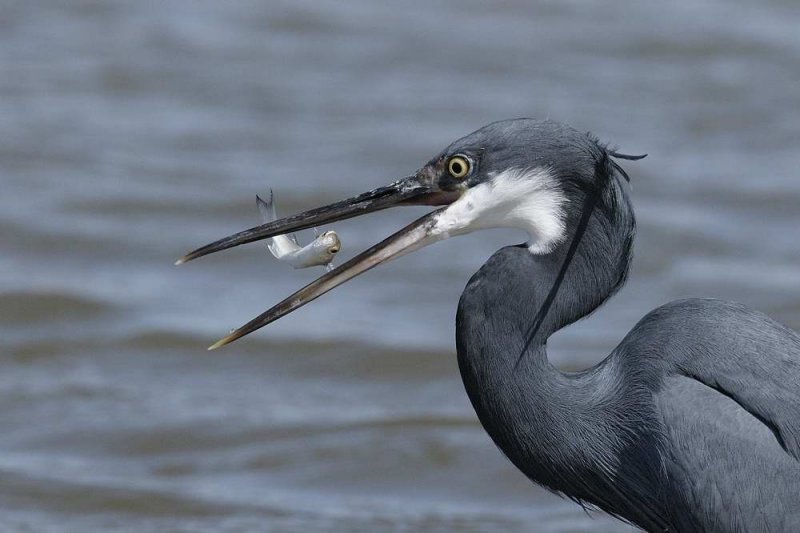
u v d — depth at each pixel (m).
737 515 7.95
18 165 18.64
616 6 24.91
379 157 18.92
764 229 17.16
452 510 11.76
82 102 20.92
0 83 21.42
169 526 11.41
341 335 14.75
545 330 8.20
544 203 8.15
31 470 12.28
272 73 22.14
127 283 15.89
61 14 24.47
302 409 13.48
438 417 13.20
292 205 17.56
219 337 14.67
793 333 8.27
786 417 7.93
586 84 21.75
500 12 24.80
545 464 8.35
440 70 22.28
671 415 8.05
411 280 16.17
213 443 12.85
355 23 24.22
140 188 18.02
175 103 21.02
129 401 13.56
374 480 12.25
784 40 23.23
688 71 22.27
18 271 16.05
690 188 18.27
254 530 11.35
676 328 8.22
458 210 8.27
